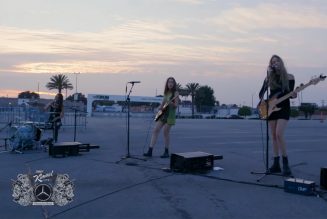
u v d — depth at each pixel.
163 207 5.07
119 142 13.13
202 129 22.67
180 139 15.02
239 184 6.43
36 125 11.05
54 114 11.60
